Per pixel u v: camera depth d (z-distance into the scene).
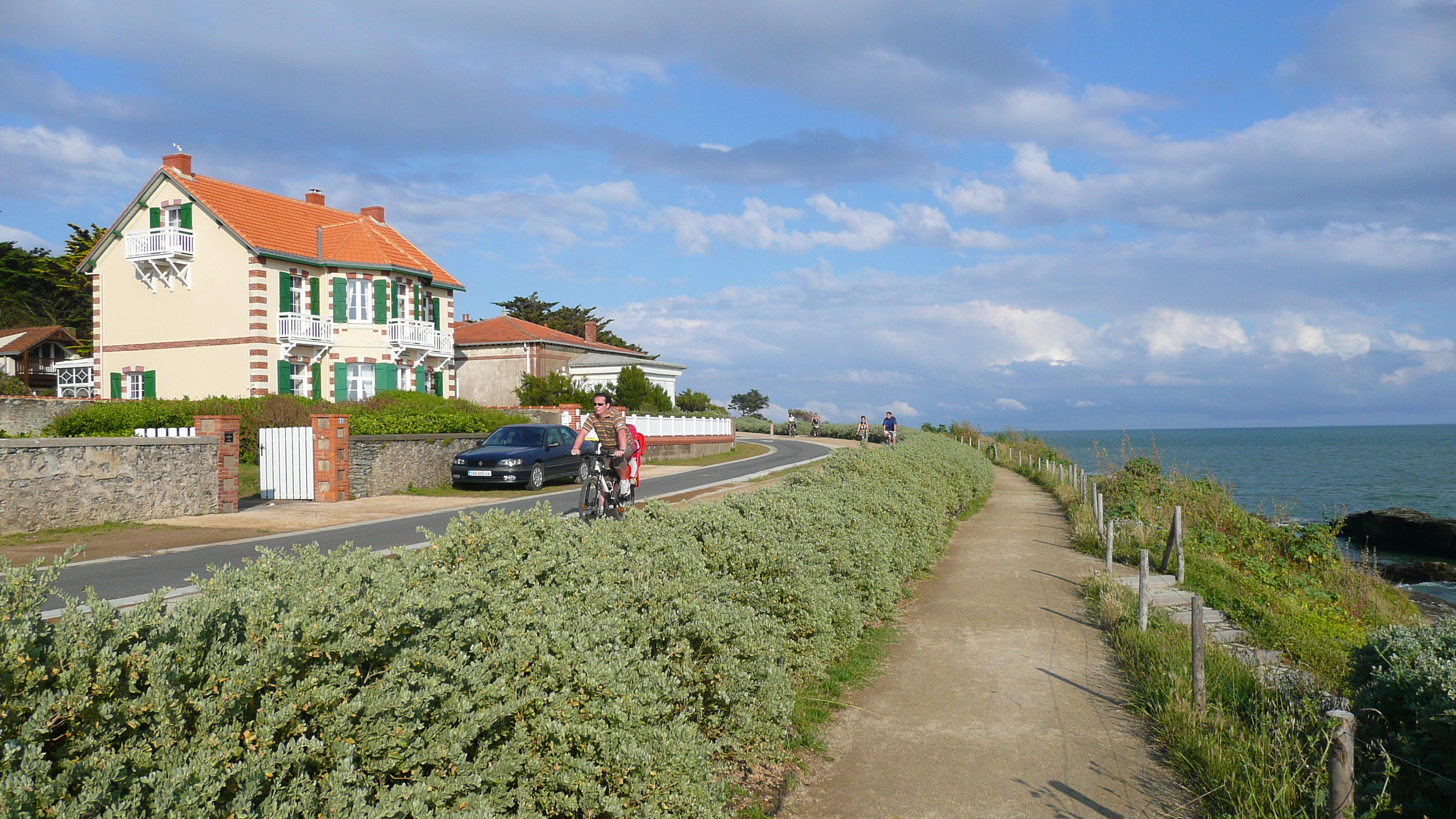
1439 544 26.09
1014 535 17.84
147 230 32.91
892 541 10.23
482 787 3.30
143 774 2.39
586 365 48.06
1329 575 16.56
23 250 55.06
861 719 6.75
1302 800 5.20
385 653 3.24
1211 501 21.06
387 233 38.91
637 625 4.94
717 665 5.02
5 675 2.31
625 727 3.89
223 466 15.45
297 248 33.03
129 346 33.50
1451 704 5.18
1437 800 4.97
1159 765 5.95
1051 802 5.34
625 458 12.49
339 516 15.14
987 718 6.85
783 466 30.08
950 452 25.50
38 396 35.38
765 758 5.55
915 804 5.27
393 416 22.12
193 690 2.64
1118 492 21.83
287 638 2.90
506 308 80.38
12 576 2.66
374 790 2.96
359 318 34.53
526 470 20.11
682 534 7.22
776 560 6.94
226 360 31.50
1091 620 10.27
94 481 13.40
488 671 3.65
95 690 2.44
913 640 9.29
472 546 5.88
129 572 9.71
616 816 3.68
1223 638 9.80
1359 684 6.50
